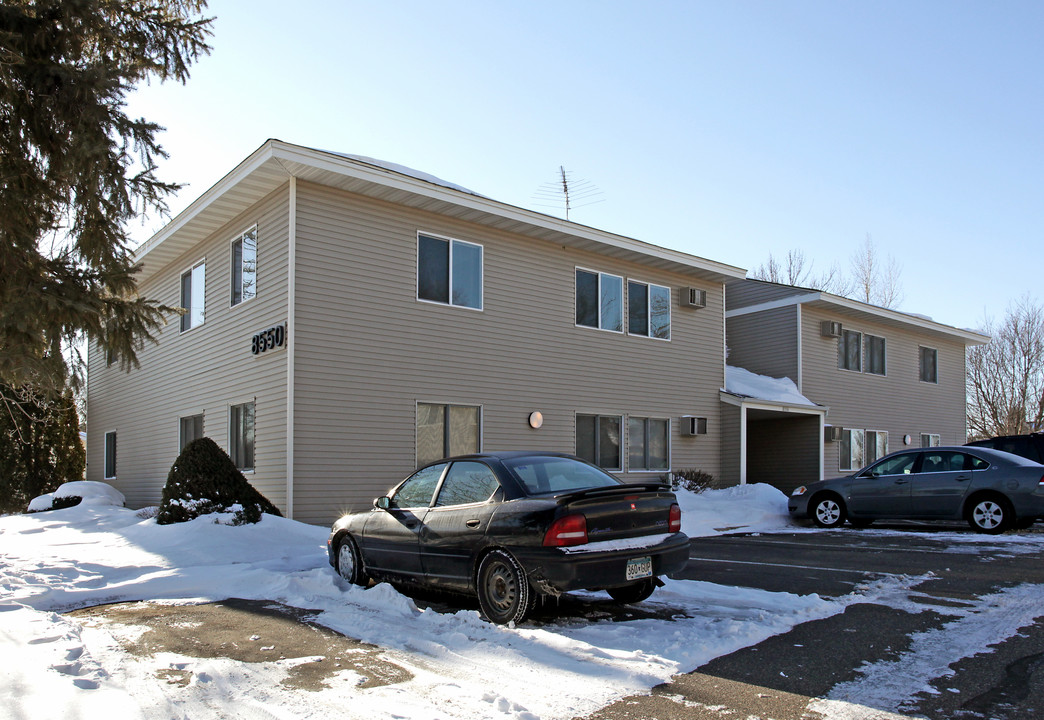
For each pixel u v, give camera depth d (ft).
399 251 47.60
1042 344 129.70
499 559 20.98
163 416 59.98
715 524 50.01
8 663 16.11
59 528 45.52
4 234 29.17
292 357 42.47
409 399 47.09
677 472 62.95
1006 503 41.70
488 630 19.60
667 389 63.62
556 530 19.98
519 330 53.47
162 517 39.32
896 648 18.07
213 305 52.29
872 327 86.07
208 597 24.98
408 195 46.39
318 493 42.78
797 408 69.97
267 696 14.60
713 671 16.29
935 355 96.02
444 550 22.75
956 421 98.32
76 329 30.71
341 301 44.70
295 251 43.19
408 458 46.70
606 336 59.31
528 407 53.42
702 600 23.98
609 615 21.98
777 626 20.11
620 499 21.31
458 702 14.28
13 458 75.41
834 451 79.00
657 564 21.53
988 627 20.10
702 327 67.46
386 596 23.35
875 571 29.45
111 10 31.96
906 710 14.03
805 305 77.66
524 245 54.49
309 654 17.60
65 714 13.12
